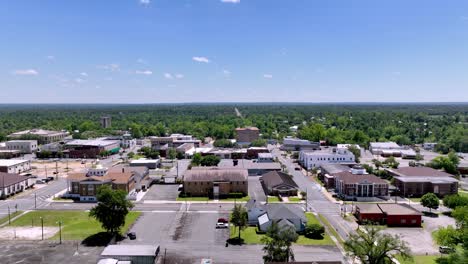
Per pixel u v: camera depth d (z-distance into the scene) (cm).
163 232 9219
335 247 8294
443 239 7762
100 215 8700
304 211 11050
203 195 13038
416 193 13262
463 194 13462
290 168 18225
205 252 7988
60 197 12688
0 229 9462
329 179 14175
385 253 6988
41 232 9219
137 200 12306
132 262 7400
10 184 12888
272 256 6875
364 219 10056
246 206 10512
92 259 7581
